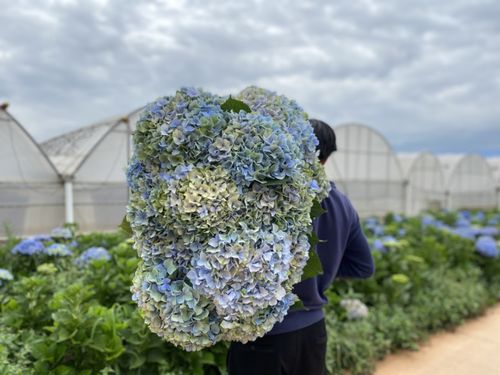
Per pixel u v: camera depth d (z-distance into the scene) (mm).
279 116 1251
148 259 1123
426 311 3658
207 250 1024
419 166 13031
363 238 1670
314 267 1249
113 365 2139
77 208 6793
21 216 6223
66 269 3408
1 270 2816
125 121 7238
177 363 2285
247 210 1062
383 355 3160
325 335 1566
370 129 11055
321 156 1551
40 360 1937
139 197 1147
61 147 7719
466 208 14914
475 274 4812
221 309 1042
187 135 1085
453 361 3127
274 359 1407
